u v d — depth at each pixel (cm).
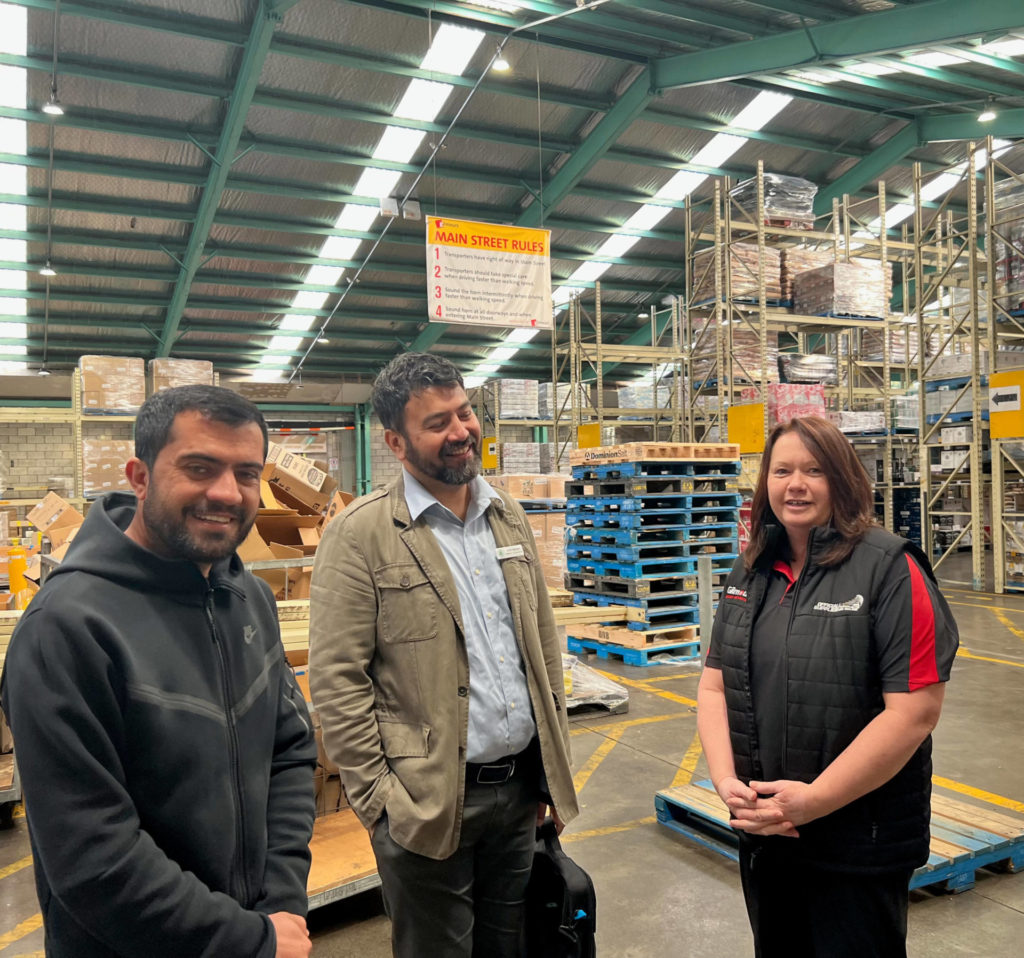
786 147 1614
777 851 188
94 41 1134
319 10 1146
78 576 128
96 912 116
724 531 798
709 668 218
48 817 115
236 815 140
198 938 122
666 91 1407
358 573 205
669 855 366
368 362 2314
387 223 1667
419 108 1374
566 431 2083
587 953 207
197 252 1567
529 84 1350
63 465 1678
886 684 177
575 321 1556
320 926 314
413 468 212
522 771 213
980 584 1126
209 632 141
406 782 195
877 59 1189
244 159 1430
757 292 1152
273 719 153
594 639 788
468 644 207
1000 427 1071
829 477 191
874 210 1888
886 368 1343
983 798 418
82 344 1952
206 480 134
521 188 1639
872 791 179
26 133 1280
